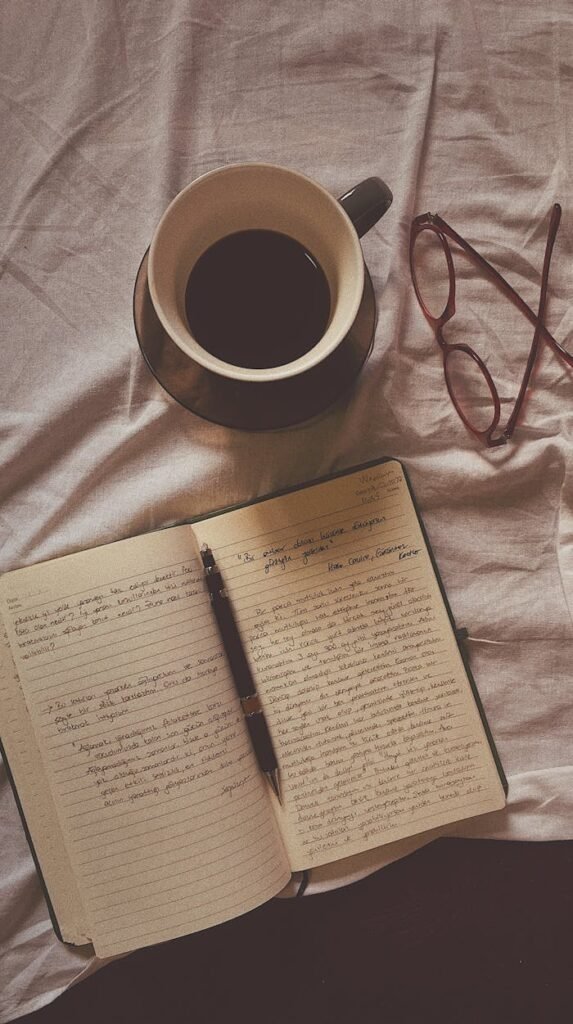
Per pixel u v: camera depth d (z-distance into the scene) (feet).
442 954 2.17
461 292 2.12
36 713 1.97
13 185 2.08
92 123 2.08
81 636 1.97
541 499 2.12
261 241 1.91
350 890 2.15
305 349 1.90
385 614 2.05
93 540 2.06
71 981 2.03
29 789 2.00
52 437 2.06
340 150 2.09
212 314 1.90
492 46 2.10
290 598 2.04
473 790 2.05
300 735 2.04
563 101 2.11
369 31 2.09
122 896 1.98
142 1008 2.14
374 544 2.05
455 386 2.10
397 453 2.10
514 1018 2.18
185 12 2.06
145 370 2.06
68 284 2.08
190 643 1.99
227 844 1.99
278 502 2.04
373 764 2.04
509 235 2.11
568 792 2.08
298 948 2.16
